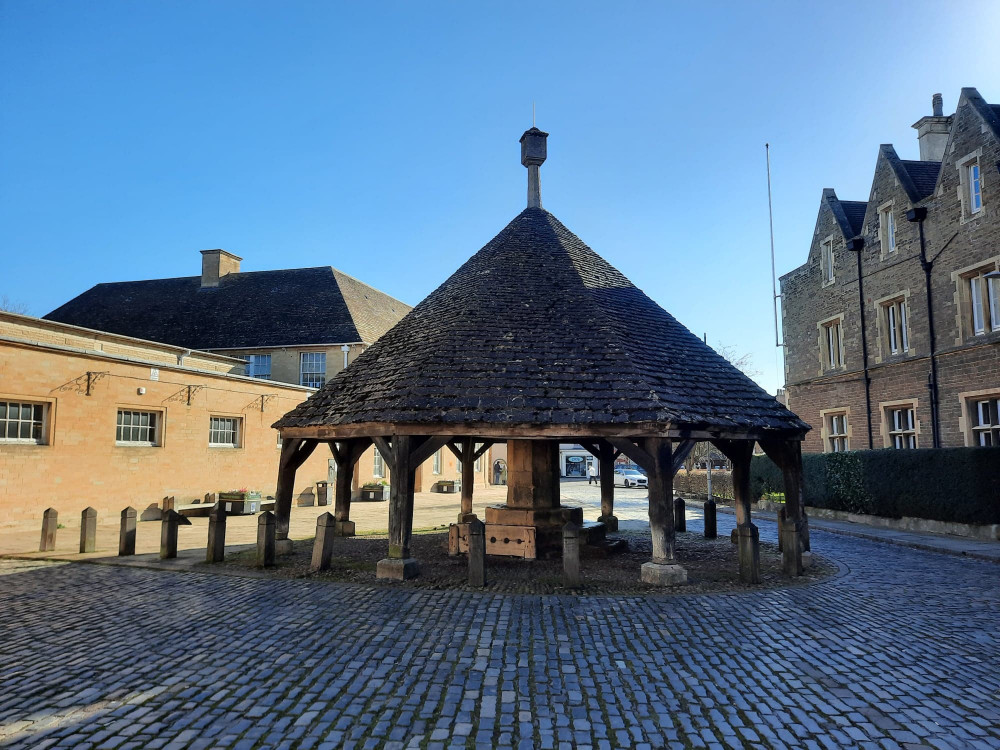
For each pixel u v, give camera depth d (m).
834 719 4.25
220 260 35.44
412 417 8.38
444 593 7.63
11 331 18.34
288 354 30.47
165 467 18.59
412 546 12.05
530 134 14.21
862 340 19.50
